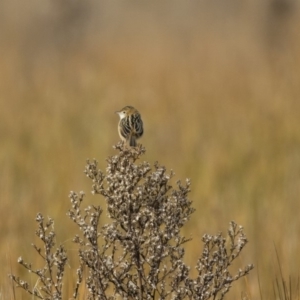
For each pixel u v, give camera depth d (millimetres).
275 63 36875
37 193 18141
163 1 58219
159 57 41250
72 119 27609
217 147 23078
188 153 22547
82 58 42500
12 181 19594
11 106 29422
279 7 48500
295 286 12484
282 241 14625
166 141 24469
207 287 9031
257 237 15055
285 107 27141
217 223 15672
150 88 32531
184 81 34312
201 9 56562
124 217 8938
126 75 36156
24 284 9727
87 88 32562
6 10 51406
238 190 18594
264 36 46656
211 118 27453
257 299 11953
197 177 19875
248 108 28203
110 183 9000
